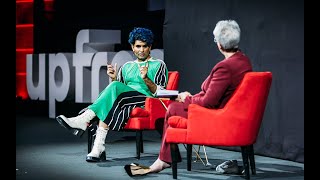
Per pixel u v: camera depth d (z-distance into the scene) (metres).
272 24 5.15
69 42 9.89
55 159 5.16
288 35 4.96
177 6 6.79
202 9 6.27
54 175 4.36
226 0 5.82
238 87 3.89
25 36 10.62
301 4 4.80
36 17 10.41
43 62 9.52
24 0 10.56
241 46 5.59
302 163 4.83
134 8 8.82
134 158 5.23
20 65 10.74
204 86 4.11
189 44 6.55
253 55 5.42
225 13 5.84
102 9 9.34
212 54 6.11
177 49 6.82
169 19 6.98
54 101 9.24
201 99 4.01
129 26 8.92
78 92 8.85
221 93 3.93
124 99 5.00
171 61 6.96
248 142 3.94
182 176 4.28
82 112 5.02
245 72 3.96
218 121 3.91
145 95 5.12
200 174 4.36
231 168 4.35
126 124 5.05
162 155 4.25
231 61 3.96
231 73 3.92
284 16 5.00
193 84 6.50
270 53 5.19
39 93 9.62
